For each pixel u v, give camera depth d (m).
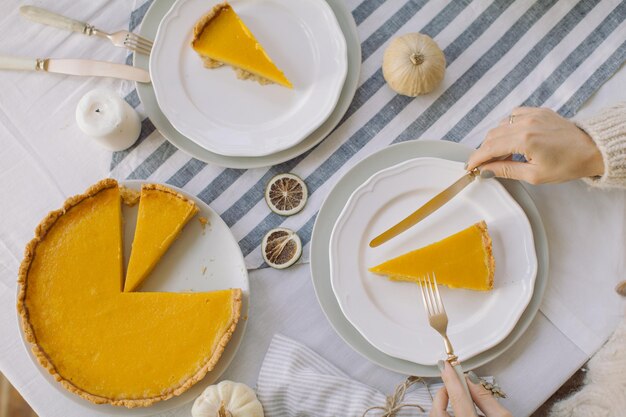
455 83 0.92
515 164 0.84
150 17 0.91
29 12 0.91
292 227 0.90
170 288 0.87
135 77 0.90
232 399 0.84
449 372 0.80
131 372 0.84
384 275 0.87
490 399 0.81
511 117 0.86
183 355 0.84
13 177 0.90
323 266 0.88
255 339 0.88
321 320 0.89
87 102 0.86
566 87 0.91
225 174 0.91
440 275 0.85
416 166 0.86
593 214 0.89
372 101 0.93
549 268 0.88
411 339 0.85
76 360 0.84
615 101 0.90
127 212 0.88
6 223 0.89
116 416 0.83
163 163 0.91
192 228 0.88
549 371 0.86
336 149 0.92
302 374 0.86
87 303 0.85
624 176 0.83
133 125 0.89
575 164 0.83
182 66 0.91
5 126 0.91
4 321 0.87
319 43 0.91
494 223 0.87
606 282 0.87
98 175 0.91
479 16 0.93
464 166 0.86
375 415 0.84
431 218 0.88
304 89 0.91
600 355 0.88
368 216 0.87
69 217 0.86
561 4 0.93
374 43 0.93
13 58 0.90
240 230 0.90
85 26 0.91
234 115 0.90
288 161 0.92
